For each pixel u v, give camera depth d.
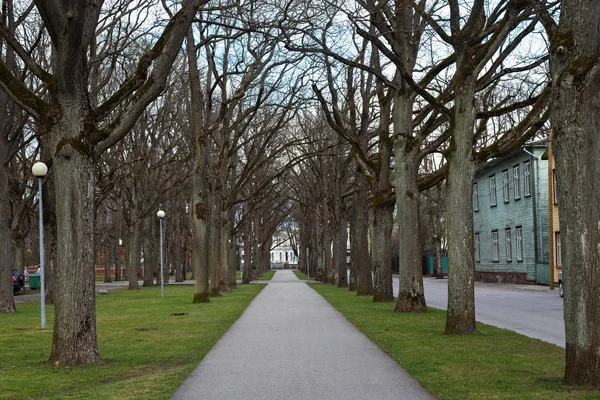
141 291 42.12
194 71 28.36
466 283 14.73
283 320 19.59
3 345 14.25
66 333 10.99
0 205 25.27
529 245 46.62
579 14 8.32
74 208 10.88
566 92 8.31
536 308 24.09
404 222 21.48
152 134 39.41
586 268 8.16
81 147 10.83
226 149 35.12
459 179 14.72
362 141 31.02
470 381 9.01
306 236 75.00
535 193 45.03
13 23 23.95
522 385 8.57
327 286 46.50
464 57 14.54
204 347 13.35
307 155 36.00
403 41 20.81
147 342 14.25
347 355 12.12
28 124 30.08
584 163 8.21
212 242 33.94
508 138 15.29
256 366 10.95
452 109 14.88
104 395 8.48
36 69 11.07
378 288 26.91
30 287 51.94
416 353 11.91
